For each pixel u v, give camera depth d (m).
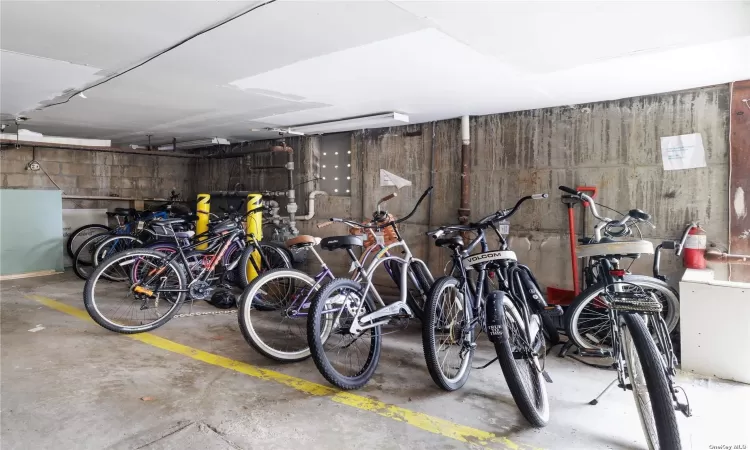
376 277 4.44
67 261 6.00
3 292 4.50
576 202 3.26
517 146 3.73
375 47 2.24
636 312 1.78
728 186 2.89
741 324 2.50
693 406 2.24
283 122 4.41
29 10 1.84
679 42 2.13
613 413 2.18
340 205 4.92
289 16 1.88
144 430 1.97
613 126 3.29
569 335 2.85
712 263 2.94
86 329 3.38
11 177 5.62
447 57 2.39
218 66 2.58
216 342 3.17
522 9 1.78
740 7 1.73
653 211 3.15
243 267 3.97
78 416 2.07
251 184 5.94
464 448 1.87
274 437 1.93
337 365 2.76
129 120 4.38
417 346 3.17
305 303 2.89
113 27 2.02
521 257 3.71
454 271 2.68
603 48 2.22
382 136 4.56
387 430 2.00
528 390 2.10
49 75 2.79
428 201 4.25
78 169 6.16
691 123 3.00
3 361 2.72
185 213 5.66
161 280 3.42
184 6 1.79
